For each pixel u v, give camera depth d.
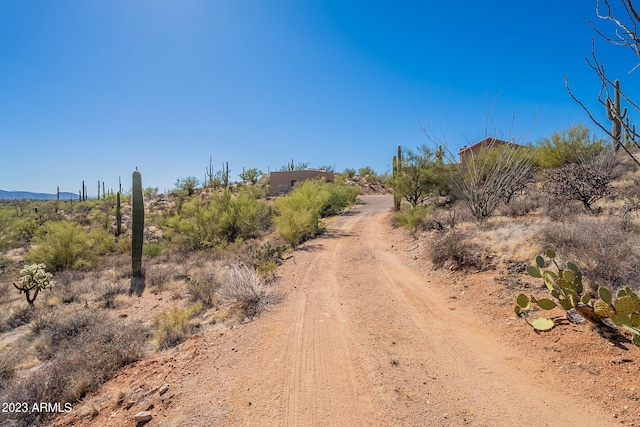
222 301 7.29
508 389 3.20
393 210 24.30
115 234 26.31
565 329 3.98
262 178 67.75
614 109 1.98
